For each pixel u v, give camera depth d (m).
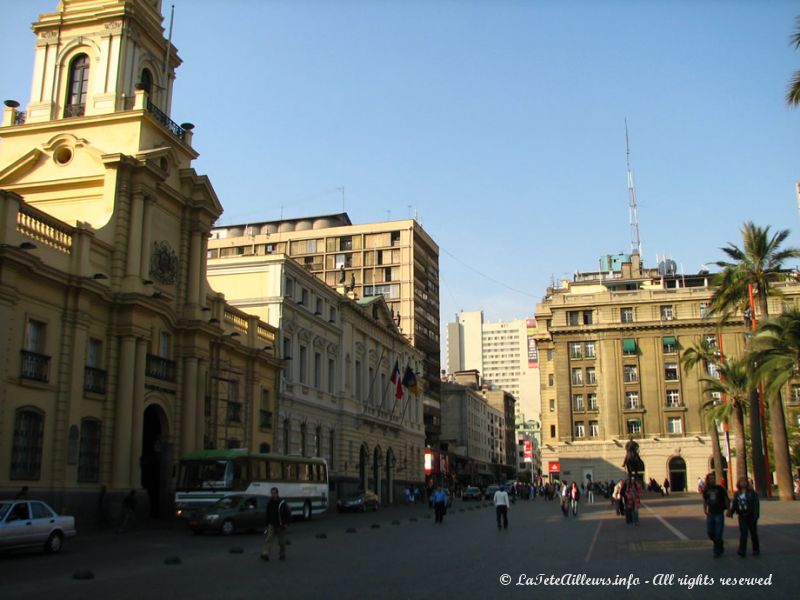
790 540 21.00
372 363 68.50
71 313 30.84
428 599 12.72
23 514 21.27
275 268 50.91
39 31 39.56
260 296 50.69
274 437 47.94
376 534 29.80
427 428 106.06
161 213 37.72
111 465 32.53
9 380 27.50
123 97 38.22
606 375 91.25
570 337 93.25
